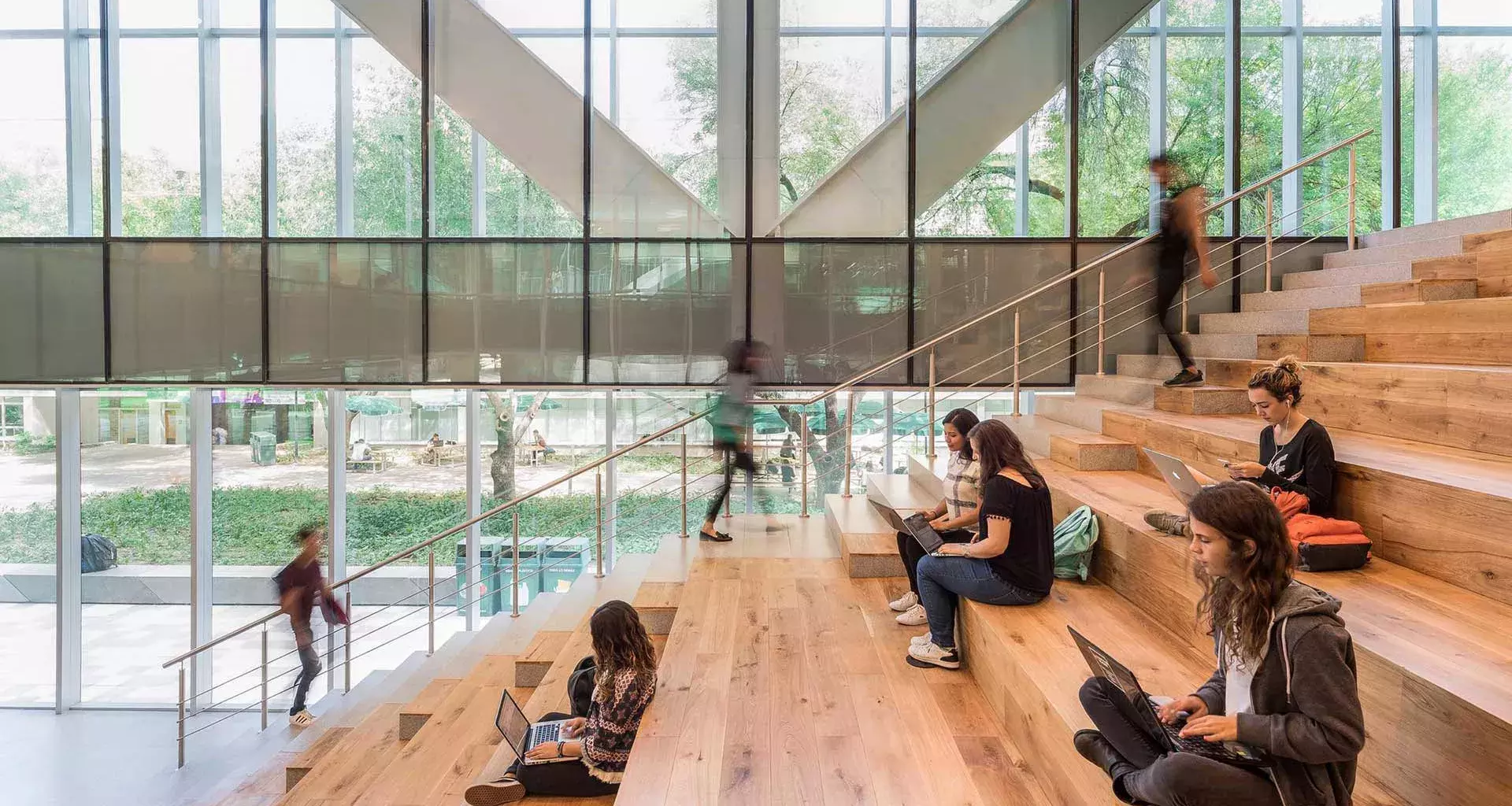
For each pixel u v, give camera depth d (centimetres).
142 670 820
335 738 618
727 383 705
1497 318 386
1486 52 761
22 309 763
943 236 759
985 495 367
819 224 766
